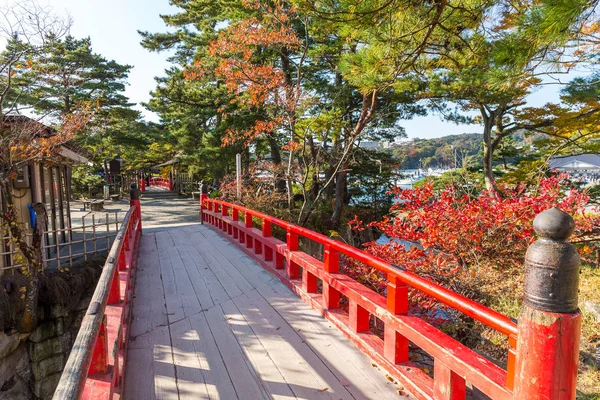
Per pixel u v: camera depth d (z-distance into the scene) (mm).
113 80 19656
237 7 13805
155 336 3693
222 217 8898
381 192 19562
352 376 2908
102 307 1990
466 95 10641
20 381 6738
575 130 11000
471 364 2129
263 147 19609
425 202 6109
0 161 6211
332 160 15625
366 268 5648
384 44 4410
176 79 20125
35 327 6887
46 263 7859
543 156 12477
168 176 35094
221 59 12953
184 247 8125
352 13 3682
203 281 5473
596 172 20766
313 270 4316
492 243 5863
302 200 18984
